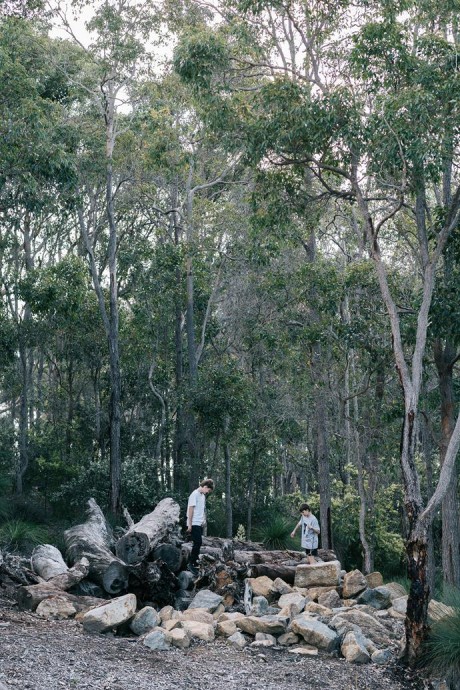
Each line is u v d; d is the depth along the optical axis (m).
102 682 8.00
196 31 15.13
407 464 10.77
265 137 13.42
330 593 12.41
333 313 22.56
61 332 33.53
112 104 28.83
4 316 31.67
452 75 12.87
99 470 28.50
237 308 32.22
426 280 11.83
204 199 30.55
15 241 32.03
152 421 35.59
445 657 9.81
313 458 33.81
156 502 27.53
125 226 33.75
